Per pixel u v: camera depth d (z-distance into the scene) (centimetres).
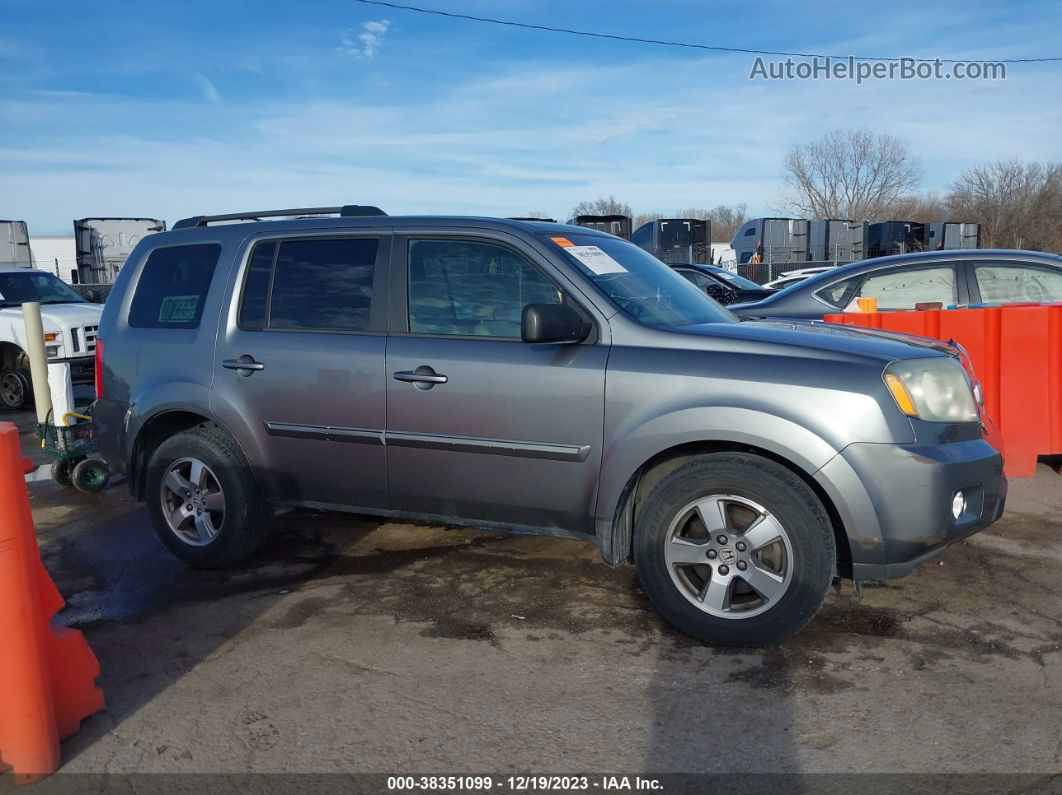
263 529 484
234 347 466
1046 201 4197
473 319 419
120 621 421
